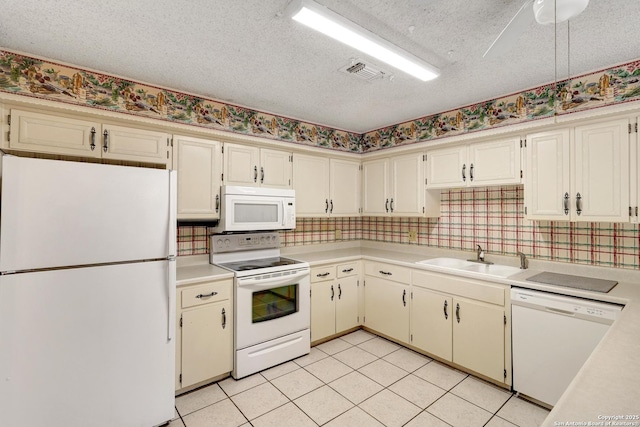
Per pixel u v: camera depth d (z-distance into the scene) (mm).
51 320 1572
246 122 3051
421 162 3164
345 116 3355
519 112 2609
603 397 825
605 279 2229
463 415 2020
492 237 2896
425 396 2229
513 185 2734
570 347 1951
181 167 2480
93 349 1681
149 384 1852
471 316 2465
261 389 2324
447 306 2627
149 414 1850
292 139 3400
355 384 2387
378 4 1533
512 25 1333
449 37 1819
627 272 2158
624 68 2109
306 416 2021
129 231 1792
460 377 2480
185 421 1974
